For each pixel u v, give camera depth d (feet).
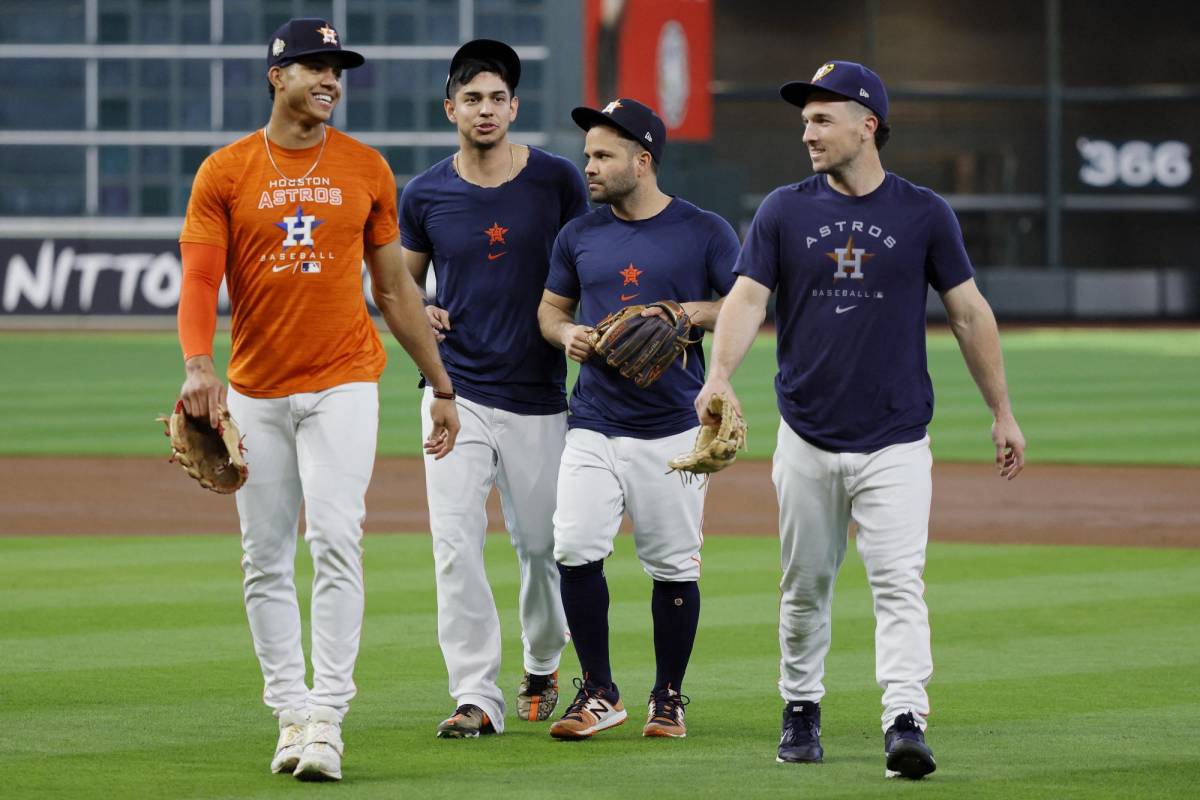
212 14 397.19
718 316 65.82
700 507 67.10
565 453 67.21
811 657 61.93
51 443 184.44
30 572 107.34
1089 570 110.01
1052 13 485.97
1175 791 56.54
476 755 62.34
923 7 491.72
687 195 424.05
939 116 494.18
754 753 62.75
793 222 60.13
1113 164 498.69
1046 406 227.40
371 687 74.79
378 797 55.57
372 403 60.80
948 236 60.23
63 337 361.92
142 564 111.14
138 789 56.39
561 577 66.74
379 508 141.18
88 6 397.60
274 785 57.16
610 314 67.21
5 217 402.52
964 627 89.15
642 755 62.39
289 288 58.80
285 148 58.95
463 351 68.90
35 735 64.54
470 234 68.59
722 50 492.54
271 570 61.31
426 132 398.83
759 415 215.31
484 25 397.19
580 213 70.64
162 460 172.14
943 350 348.18
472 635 66.90
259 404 60.03
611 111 66.54
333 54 57.77
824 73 59.82
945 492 151.84
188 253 58.70
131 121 400.67
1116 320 452.35
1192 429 200.64
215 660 79.61
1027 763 60.64
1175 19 494.59
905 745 57.21
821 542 61.26
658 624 66.74
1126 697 72.28
